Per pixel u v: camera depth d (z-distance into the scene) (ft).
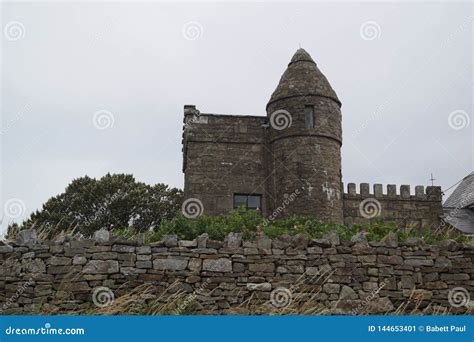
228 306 35.81
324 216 65.36
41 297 34.68
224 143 68.69
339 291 37.01
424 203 74.69
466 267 38.68
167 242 36.63
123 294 35.24
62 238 36.40
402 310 37.06
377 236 41.91
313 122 68.59
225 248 36.99
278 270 36.94
